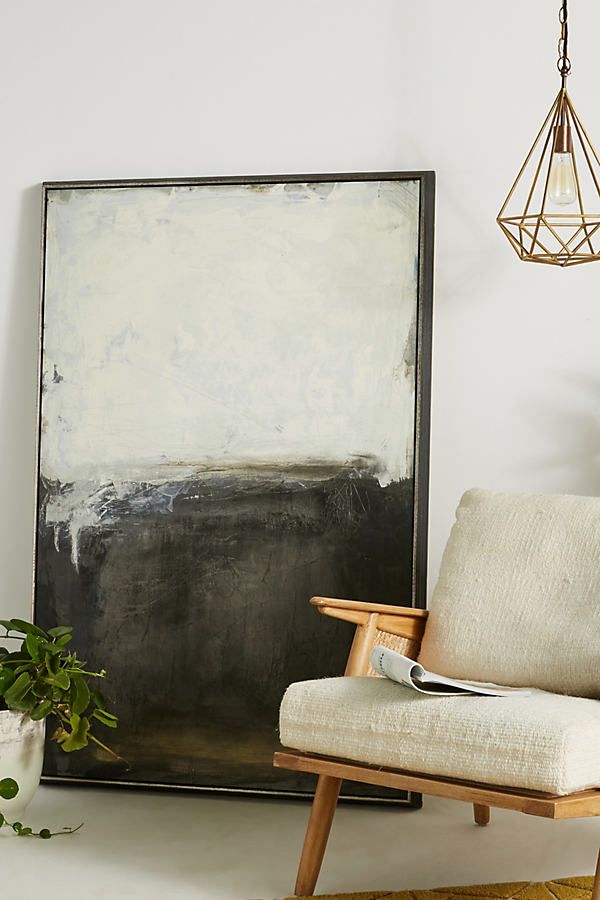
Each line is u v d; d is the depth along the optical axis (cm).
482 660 215
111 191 289
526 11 280
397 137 284
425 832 246
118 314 287
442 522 281
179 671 278
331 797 204
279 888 208
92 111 298
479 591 222
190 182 286
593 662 203
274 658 274
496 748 171
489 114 281
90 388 288
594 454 275
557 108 254
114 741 279
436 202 282
